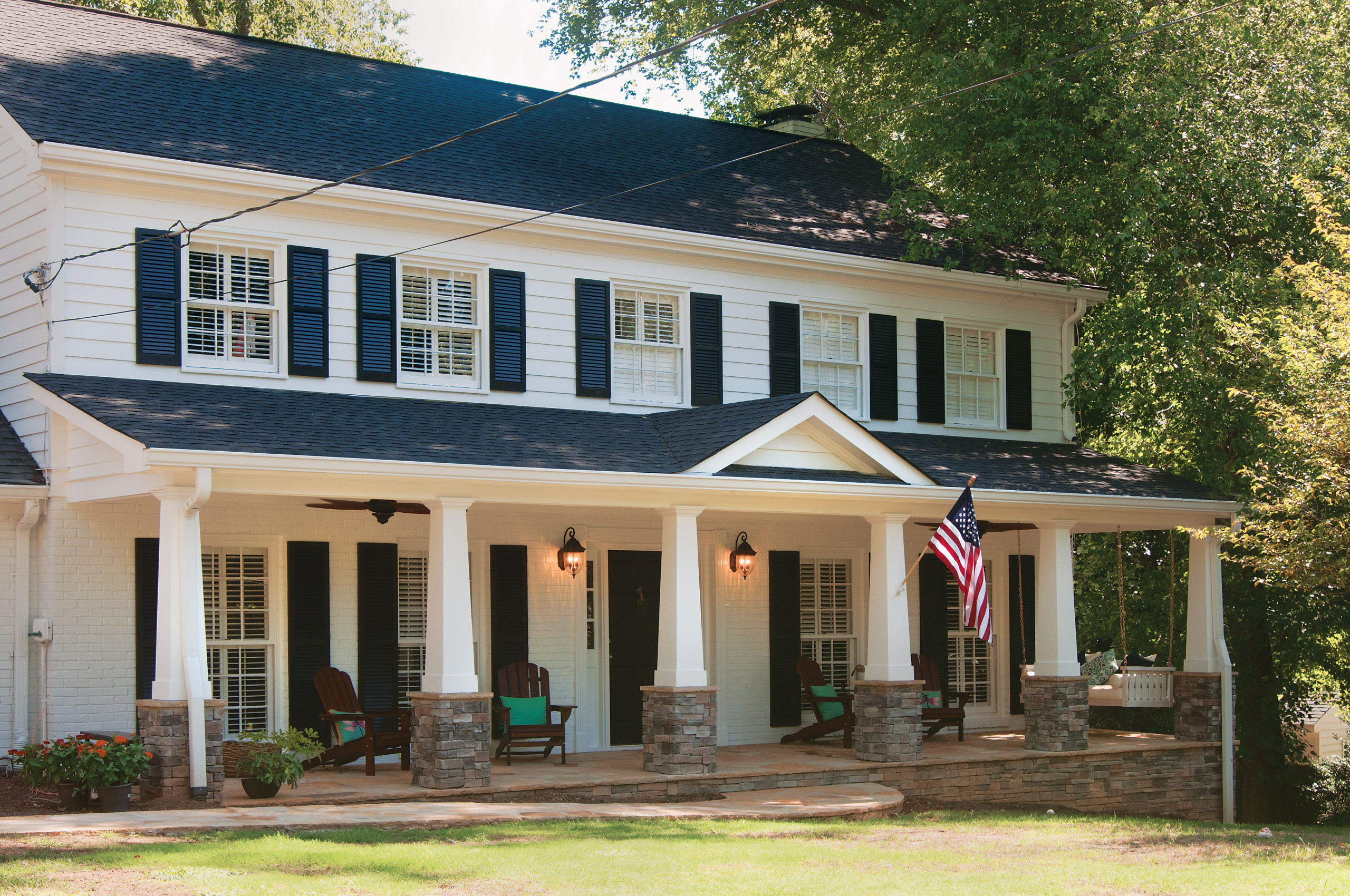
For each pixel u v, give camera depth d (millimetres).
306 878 9258
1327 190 19625
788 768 16125
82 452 14508
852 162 24828
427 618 14281
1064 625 18484
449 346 17391
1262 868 11297
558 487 14727
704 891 9523
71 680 14703
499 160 18984
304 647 16016
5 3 18125
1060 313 22625
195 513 13055
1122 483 19781
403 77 20672
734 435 16078
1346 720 29969
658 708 15430
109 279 15141
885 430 20547
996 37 20391
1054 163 19734
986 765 17453
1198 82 19500
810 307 20188
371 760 15086
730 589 19250
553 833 11820
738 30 29094
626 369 18641
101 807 12438
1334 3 20359
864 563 20656
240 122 17125
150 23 19219
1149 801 19094
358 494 13734
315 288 16344
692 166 21594
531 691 17016
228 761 14953
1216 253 21094
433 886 9273
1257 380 19562
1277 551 17094
